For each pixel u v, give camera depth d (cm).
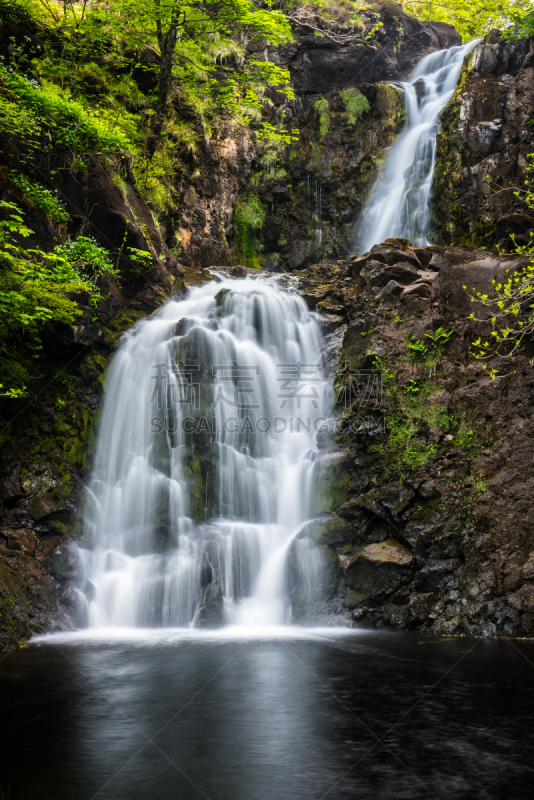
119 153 1513
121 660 780
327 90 2261
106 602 1059
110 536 1161
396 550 1062
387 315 1245
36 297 1145
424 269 1359
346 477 1160
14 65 1340
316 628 1019
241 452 1245
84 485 1188
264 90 2159
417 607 1017
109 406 1269
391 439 1146
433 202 1956
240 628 1015
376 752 502
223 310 1403
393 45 2375
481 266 1225
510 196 1625
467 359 1192
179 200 1862
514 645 885
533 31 1828
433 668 747
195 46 1836
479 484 1073
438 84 2186
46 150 1330
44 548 1066
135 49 1792
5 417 1170
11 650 838
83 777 458
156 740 527
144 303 1442
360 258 1411
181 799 423
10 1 1424
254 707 606
